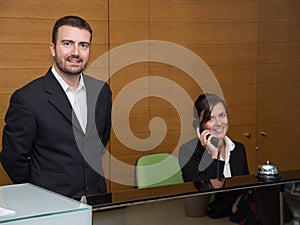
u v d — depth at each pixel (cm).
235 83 446
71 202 155
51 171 271
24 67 355
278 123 473
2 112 350
